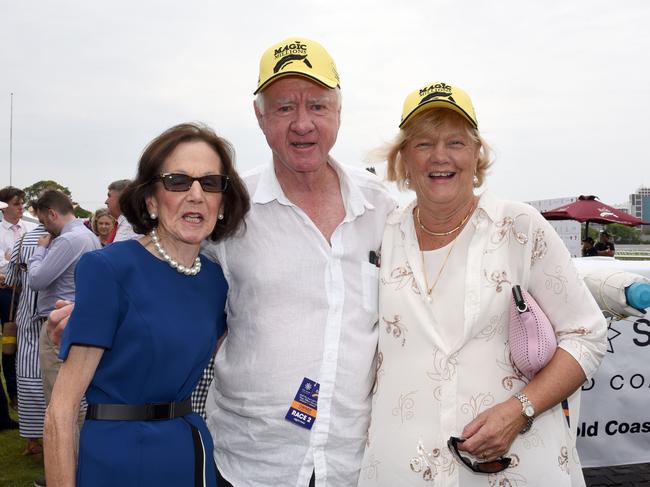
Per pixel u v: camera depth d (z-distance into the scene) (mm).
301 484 1980
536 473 1840
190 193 1732
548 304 1929
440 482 1849
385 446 1953
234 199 1946
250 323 2062
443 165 1998
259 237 2102
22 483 4453
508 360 1913
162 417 1704
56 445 1559
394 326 2045
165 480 1649
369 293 2160
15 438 5520
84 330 1598
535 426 1880
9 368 6434
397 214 2229
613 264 3400
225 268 2115
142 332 1648
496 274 1938
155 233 1798
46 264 4441
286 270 2061
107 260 1671
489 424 1767
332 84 2062
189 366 1741
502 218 1991
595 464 3482
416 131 2014
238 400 2068
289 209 2125
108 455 1608
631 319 3457
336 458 2021
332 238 2143
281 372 1998
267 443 2018
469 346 1928
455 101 1954
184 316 1756
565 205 13078
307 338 2018
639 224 12438
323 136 2100
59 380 1621
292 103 2078
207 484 1769
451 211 2045
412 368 1966
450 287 1990
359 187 2279
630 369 3467
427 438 1889
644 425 3496
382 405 2000
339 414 2027
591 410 3443
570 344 1854
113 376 1652
